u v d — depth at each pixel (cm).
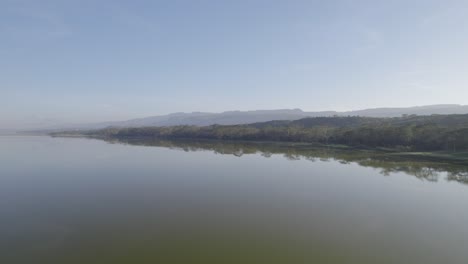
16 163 5956
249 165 5753
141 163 5981
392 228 2352
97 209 2839
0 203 3050
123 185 3881
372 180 4222
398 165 5697
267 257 1856
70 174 4691
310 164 5888
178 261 1806
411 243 2066
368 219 2559
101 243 2066
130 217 2603
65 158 6806
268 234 2225
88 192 3503
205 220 2528
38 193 3453
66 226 2392
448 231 2294
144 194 3406
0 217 2614
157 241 2097
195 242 2077
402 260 1820
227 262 1789
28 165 5672
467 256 1873
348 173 4806
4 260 1825
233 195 3359
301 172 4919
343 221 2506
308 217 2605
